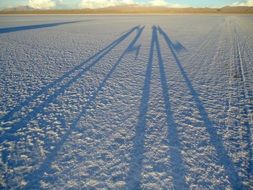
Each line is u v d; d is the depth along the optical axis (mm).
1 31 27953
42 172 4141
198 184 3875
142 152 4684
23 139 5176
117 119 6016
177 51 15172
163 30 29703
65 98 7434
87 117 6145
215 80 9234
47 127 5672
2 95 7695
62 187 3799
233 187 3826
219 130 5523
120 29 31375
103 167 4262
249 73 10227
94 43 18844
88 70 10672
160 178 3996
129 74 9992
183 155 4594
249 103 7066
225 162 4422
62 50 15844
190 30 29891
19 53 14820
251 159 4512
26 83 8906
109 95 7633
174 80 9203
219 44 18078
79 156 4562
